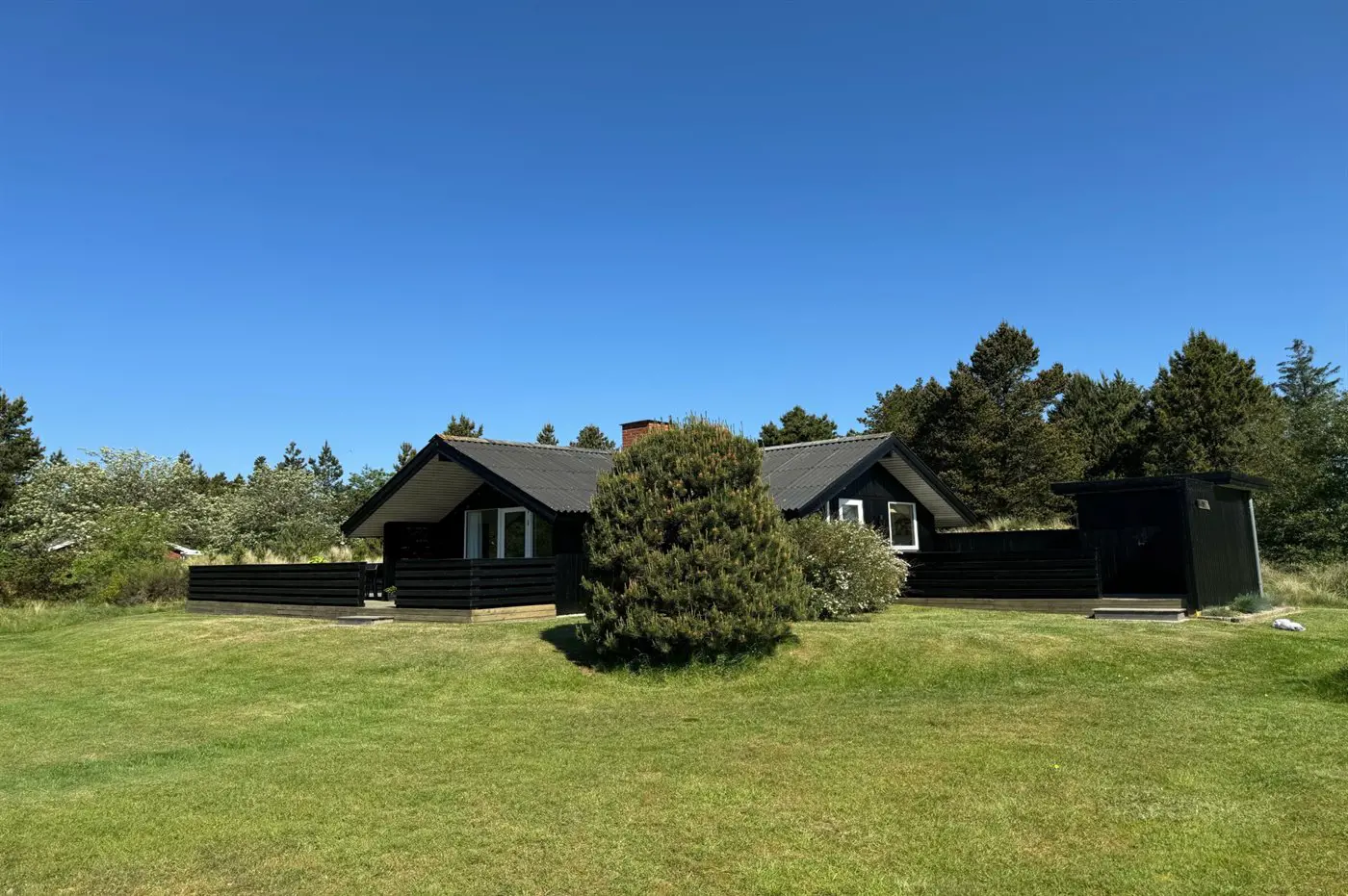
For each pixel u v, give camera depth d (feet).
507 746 30.01
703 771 25.54
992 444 143.02
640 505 42.04
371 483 134.10
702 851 19.60
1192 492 52.80
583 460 71.15
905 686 37.58
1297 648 40.16
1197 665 38.24
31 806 24.35
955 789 23.02
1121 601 52.80
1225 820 20.31
